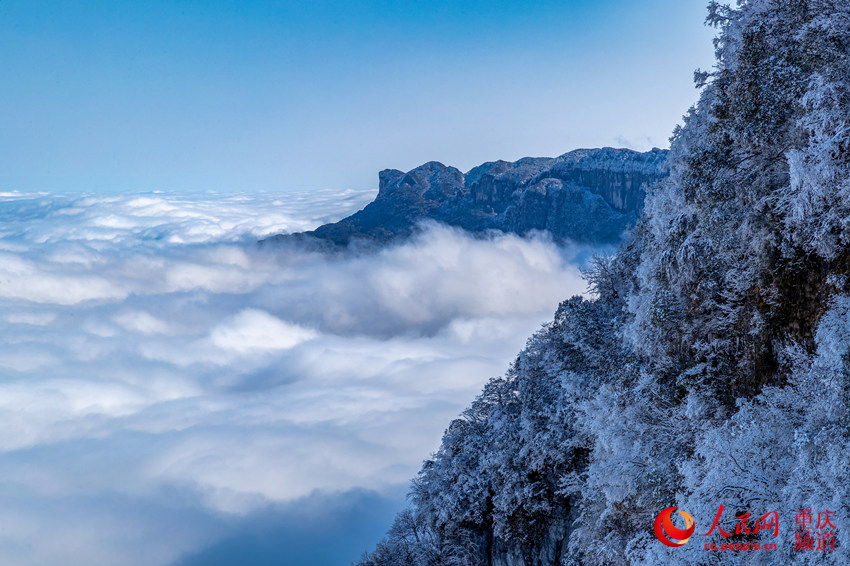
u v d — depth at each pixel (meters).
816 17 18.75
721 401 21.03
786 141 19.84
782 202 19.23
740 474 14.86
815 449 13.75
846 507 12.22
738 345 21.61
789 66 19.44
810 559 12.59
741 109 20.75
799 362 17.19
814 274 18.97
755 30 20.75
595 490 25.30
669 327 23.25
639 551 19.34
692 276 23.00
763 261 20.53
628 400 24.41
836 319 14.52
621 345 29.02
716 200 21.83
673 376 23.55
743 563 14.54
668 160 29.05
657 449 21.41
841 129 16.28
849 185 16.20
